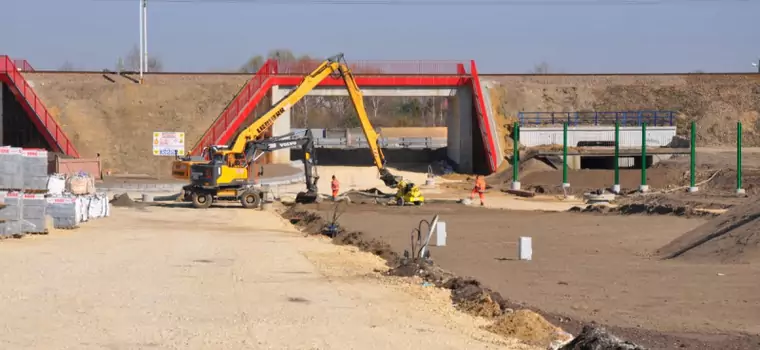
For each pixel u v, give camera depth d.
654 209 41.88
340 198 51.69
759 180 57.34
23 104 69.06
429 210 46.78
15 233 31.56
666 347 13.82
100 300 18.44
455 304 18.08
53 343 14.32
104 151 72.06
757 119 84.38
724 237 25.03
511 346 14.29
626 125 79.81
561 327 15.59
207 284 20.81
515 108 83.50
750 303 17.42
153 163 71.81
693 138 55.53
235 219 42.53
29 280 21.20
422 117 150.62
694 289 19.09
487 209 47.41
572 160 72.00
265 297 18.97
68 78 77.69
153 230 35.81
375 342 14.57
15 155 32.28
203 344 14.34
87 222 38.88
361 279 21.69
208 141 69.75
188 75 79.50
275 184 64.19
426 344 14.41
